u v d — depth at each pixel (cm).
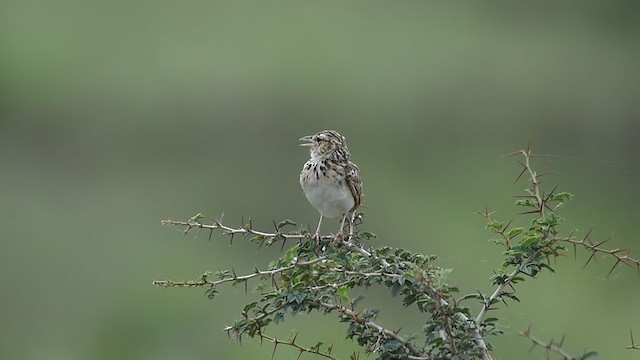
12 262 1418
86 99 1838
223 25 1953
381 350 591
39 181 1645
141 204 1568
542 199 610
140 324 1260
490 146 1719
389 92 1822
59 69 1884
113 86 1859
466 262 1088
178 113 1791
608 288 1114
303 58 1866
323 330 1120
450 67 1891
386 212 1487
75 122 1814
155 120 1784
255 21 1966
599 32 2011
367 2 2019
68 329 1298
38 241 1466
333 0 2008
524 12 2048
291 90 1805
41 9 1981
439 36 1961
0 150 1752
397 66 1877
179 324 1243
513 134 1759
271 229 1484
